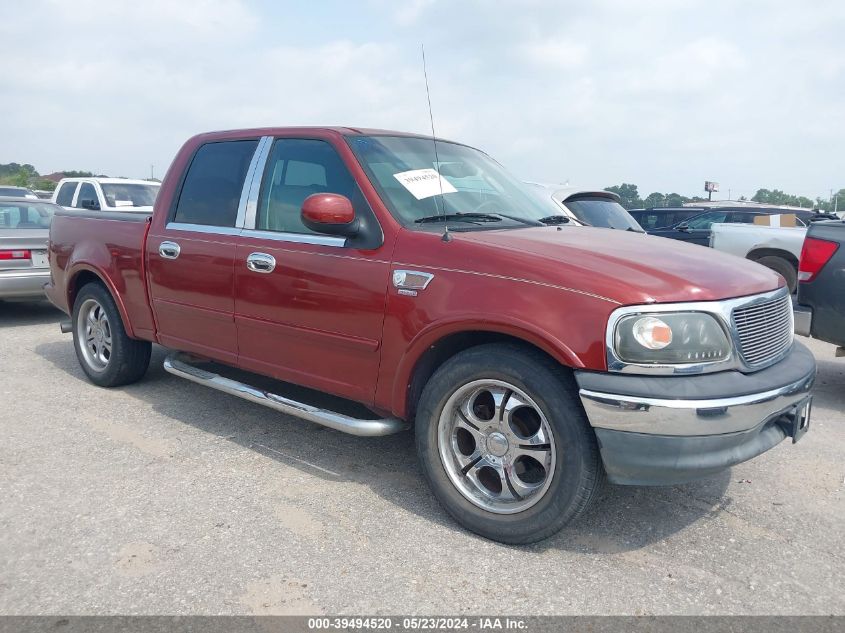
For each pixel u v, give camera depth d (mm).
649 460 2818
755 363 3078
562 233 3662
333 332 3654
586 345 2840
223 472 3891
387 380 3477
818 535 3338
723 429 2814
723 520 3469
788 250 11734
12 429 4508
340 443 4344
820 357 7172
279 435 4457
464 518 3254
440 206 3771
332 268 3633
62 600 2711
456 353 3420
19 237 7879
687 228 14641
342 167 3787
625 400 2771
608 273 2959
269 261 3914
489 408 3246
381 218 3547
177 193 4680
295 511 3451
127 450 4180
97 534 3195
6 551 3047
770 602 2787
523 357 3021
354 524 3334
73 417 4754
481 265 3160
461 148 4602
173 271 4531
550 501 3002
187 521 3328
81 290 5449
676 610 2721
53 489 3645
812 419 5078
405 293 3344
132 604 2691
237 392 4230
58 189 13586
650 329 2807
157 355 6430
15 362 6270
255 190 4176
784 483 3916
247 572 2914
